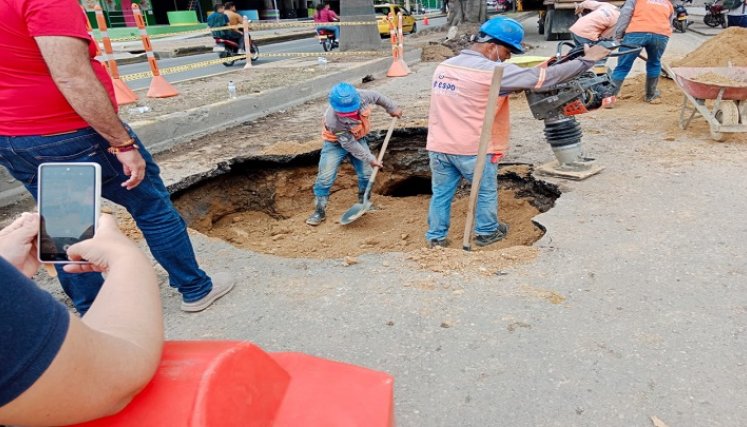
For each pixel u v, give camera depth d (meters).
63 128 2.24
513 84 3.41
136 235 3.88
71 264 1.26
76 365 0.75
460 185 5.64
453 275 3.09
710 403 2.08
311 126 6.75
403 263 3.29
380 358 2.44
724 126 5.00
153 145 5.82
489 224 4.07
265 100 7.55
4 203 4.50
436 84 3.75
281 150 5.70
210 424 0.85
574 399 2.14
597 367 2.30
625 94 7.48
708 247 3.20
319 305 2.90
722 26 16.55
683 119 5.66
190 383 0.90
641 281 2.90
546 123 4.40
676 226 3.49
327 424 1.02
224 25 13.98
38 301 0.73
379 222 5.29
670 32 6.60
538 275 3.02
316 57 13.05
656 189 4.11
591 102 3.83
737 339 2.42
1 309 0.68
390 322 2.70
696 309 2.64
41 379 0.71
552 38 14.64
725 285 2.82
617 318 2.61
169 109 6.98
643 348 2.39
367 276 3.17
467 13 17.69
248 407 0.96
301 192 5.87
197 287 2.91
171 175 5.08
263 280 3.21
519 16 23.58
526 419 2.06
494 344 2.48
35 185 2.46
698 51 8.38
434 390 2.23
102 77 2.29
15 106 2.15
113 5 24.06
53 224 1.25
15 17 1.96
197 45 20.94
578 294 2.82
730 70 5.52
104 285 1.00
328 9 16.05
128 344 0.87
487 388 2.22
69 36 1.98
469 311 2.74
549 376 2.26
